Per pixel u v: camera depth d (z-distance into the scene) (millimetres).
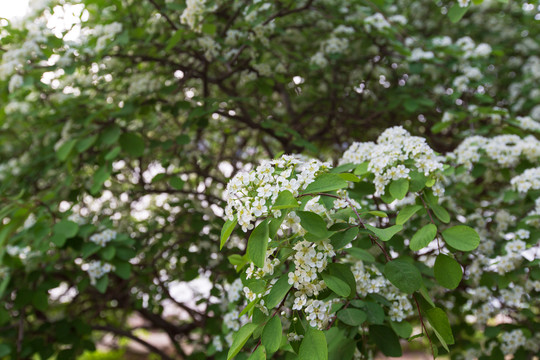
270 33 3217
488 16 4207
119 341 4941
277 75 3422
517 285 2385
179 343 4039
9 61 2658
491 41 4211
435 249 2480
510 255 2262
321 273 1438
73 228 2510
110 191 3707
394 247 2117
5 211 2502
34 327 3359
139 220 3732
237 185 1466
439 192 1793
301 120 4297
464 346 2982
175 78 3531
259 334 1475
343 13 3639
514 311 2434
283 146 3756
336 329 1705
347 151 2135
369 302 1719
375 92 4055
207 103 3105
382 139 2070
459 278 1473
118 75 3342
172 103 3225
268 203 1409
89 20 3121
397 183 1752
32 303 2768
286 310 1693
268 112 4129
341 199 1606
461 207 2775
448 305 2451
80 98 3131
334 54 3424
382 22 3195
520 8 4105
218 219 3258
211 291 2984
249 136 4270
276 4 3371
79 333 3037
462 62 3303
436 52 3334
